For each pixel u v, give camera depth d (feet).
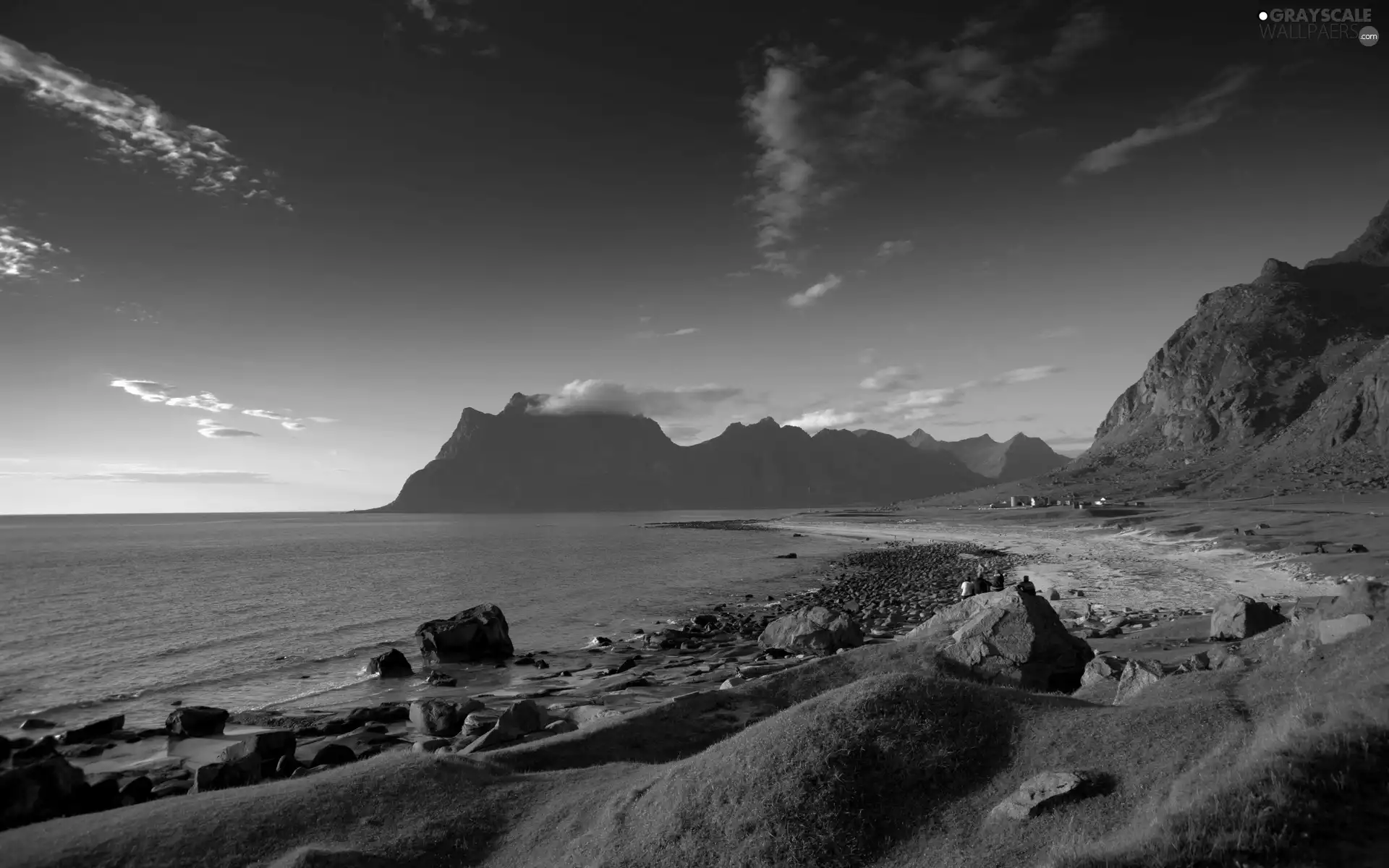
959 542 465.88
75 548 522.47
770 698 79.71
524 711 79.66
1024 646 78.02
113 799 65.51
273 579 294.87
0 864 44.93
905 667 82.33
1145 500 616.80
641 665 133.08
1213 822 28.60
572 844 45.70
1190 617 111.45
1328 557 195.00
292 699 116.47
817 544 514.68
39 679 131.64
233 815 50.29
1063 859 30.04
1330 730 32.19
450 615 202.39
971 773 42.29
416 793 54.34
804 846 38.75
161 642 165.17
